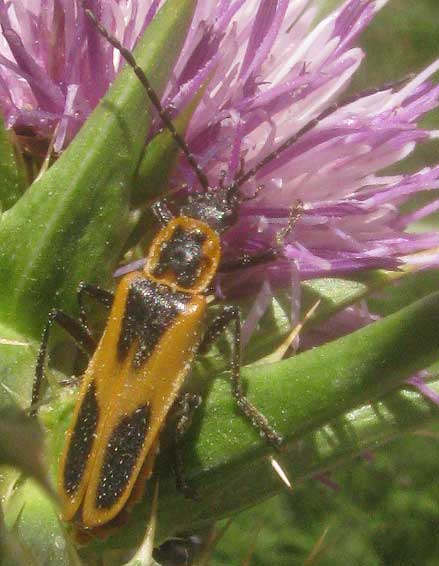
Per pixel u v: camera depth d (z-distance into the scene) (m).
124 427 0.05
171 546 0.06
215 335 0.05
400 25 0.15
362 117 0.06
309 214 0.06
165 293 0.05
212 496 0.05
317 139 0.06
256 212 0.06
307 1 0.06
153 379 0.05
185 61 0.06
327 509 0.13
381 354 0.05
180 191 0.06
